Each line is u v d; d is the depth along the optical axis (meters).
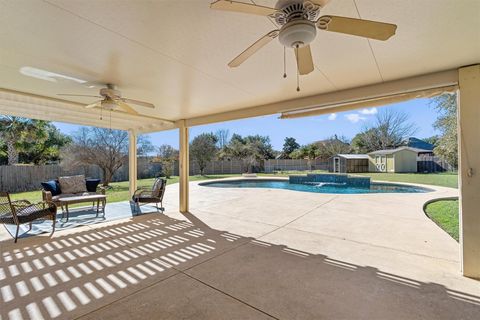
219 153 20.75
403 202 6.54
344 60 2.47
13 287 2.36
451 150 8.02
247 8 1.41
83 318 1.90
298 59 1.90
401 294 2.22
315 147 23.55
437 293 2.23
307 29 1.47
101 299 2.16
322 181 13.88
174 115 5.36
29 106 4.34
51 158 12.14
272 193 8.85
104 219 5.10
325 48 2.22
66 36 2.00
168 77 2.96
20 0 1.54
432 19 1.76
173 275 2.61
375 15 1.74
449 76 2.69
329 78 2.99
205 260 3.00
